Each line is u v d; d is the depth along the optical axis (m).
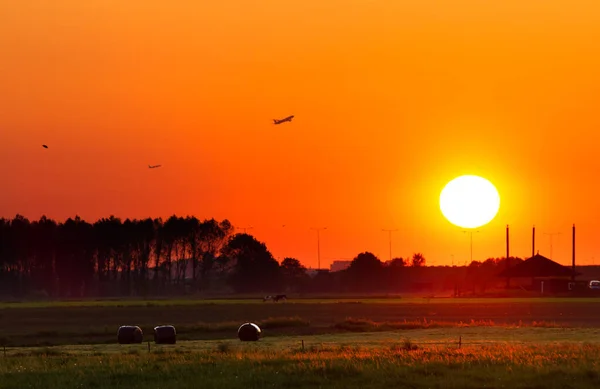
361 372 120.06
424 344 196.38
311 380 115.44
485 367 124.69
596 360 133.62
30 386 118.25
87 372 129.38
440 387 110.31
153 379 121.38
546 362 129.50
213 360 140.00
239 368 126.94
